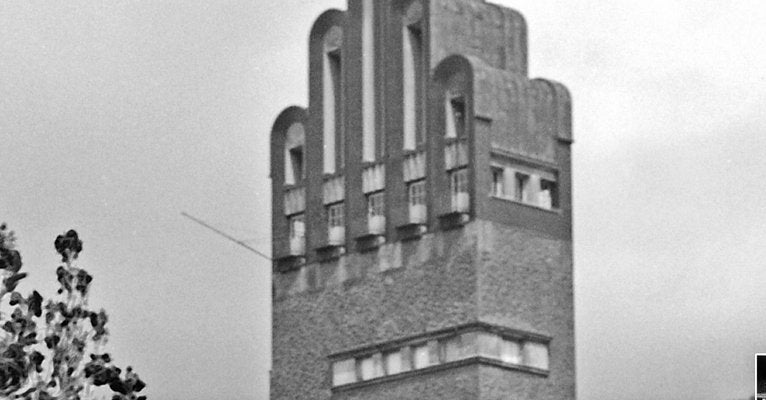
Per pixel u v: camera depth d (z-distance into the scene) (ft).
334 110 388.57
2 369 101.19
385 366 363.97
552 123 371.76
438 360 353.72
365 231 372.99
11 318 102.53
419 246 363.15
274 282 386.11
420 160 368.07
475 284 350.43
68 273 104.37
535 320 355.97
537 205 364.38
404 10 380.37
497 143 361.92
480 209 354.74
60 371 102.37
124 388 103.04
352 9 389.19
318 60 393.50
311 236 382.83
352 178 380.37
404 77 375.86
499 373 348.18
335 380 371.56
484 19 380.99
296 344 380.58
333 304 375.86
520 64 384.27
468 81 362.12
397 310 364.17
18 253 103.76
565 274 361.71
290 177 391.45
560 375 356.18
